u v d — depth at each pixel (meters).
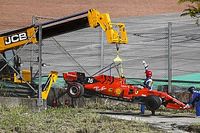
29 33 65.12
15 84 64.69
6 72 66.38
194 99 62.88
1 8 184.00
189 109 65.94
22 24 174.50
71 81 66.81
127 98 64.88
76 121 50.69
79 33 134.50
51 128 46.28
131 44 118.75
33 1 191.62
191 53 107.25
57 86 71.38
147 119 59.22
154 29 144.00
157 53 108.12
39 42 61.53
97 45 117.69
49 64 95.19
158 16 184.12
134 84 69.81
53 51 108.31
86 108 67.00
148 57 103.81
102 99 69.12
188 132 50.38
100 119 52.91
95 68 91.88
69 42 115.69
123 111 67.12
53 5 193.88
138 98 64.25
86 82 66.75
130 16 189.25
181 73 88.19
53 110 58.97
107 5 198.25
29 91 64.00
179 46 114.25
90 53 108.25
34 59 83.81
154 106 62.75
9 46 65.50
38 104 59.69
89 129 46.00
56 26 66.88
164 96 63.91
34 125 47.09
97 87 66.19
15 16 181.00
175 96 69.94
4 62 66.19
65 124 48.78
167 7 199.62
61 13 190.75
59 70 90.44
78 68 92.00
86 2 199.38
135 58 102.88
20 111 54.88
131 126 49.94
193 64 96.88
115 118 55.25
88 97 67.94
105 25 64.31
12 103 59.62
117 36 64.31
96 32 136.62
